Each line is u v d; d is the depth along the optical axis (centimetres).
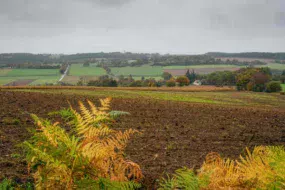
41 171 219
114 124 1477
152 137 1233
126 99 3497
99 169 233
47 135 224
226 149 1097
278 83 10094
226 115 2405
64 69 18738
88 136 258
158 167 746
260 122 2080
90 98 3102
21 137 991
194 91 7700
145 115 2009
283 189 248
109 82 11650
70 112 266
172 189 270
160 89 7469
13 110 1762
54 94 3403
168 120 1858
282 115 2753
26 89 5053
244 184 278
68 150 224
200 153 992
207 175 260
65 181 214
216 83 13700
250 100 5631
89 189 214
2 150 780
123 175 270
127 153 898
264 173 275
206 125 1759
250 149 1116
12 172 580
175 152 975
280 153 302
